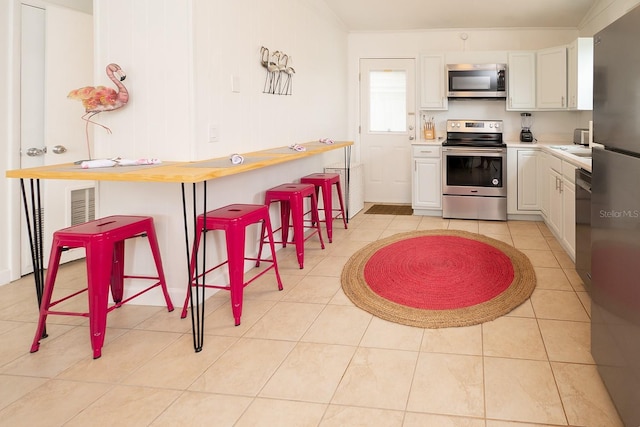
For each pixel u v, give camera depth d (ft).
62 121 12.19
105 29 9.32
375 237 15.26
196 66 9.14
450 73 18.44
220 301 9.91
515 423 5.69
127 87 9.35
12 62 11.09
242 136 11.12
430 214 18.70
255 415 5.98
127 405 6.24
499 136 18.92
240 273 8.66
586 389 6.37
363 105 21.12
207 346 7.88
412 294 10.15
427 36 20.08
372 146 21.31
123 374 7.03
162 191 9.43
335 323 8.74
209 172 7.49
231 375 6.96
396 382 6.68
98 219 9.13
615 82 5.56
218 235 10.32
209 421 5.87
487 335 8.13
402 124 20.89
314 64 16.29
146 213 9.55
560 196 13.21
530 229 16.08
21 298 10.25
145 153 9.41
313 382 6.73
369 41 20.63
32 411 6.12
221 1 10.03
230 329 8.52
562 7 16.61
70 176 7.50
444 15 18.04
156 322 8.87
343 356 7.48
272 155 10.69
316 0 16.01
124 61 9.30
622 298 5.32
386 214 19.04
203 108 9.44
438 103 19.07
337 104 19.43
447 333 8.25
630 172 5.02
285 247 14.20
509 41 19.30
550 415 5.82
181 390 6.57
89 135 12.88
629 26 5.09
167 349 7.79
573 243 11.60
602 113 6.06
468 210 17.80
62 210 12.39
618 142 5.43
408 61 20.43
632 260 4.98
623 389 5.33
